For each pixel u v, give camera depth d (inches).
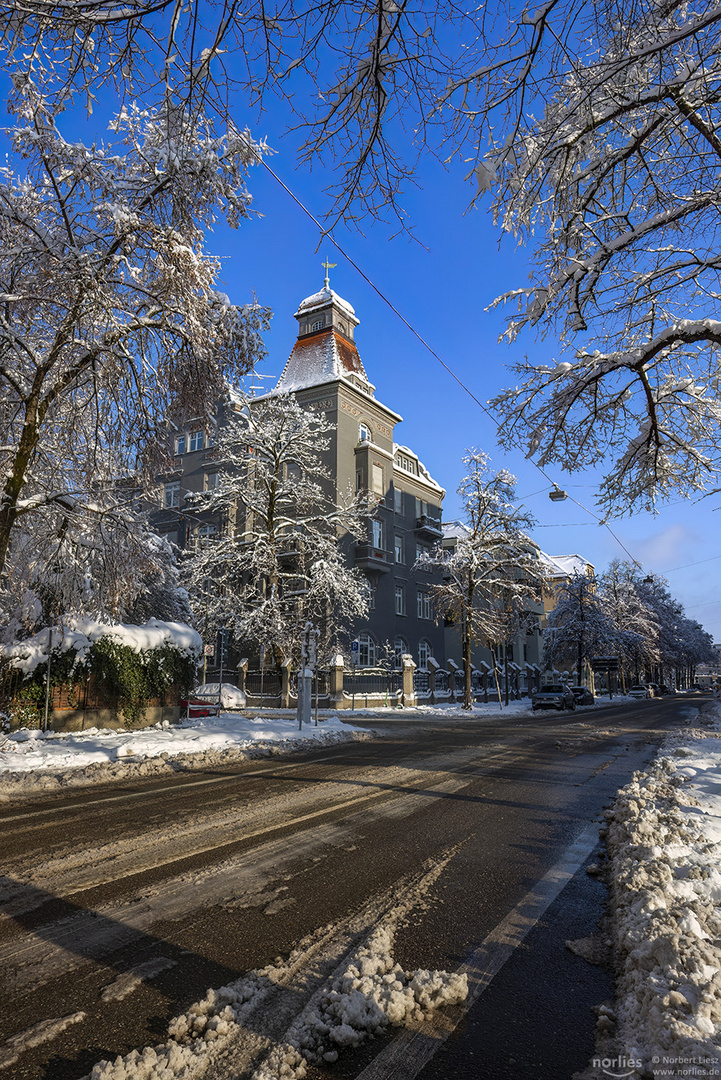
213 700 1145.4
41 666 589.3
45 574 555.2
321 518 1196.5
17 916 161.8
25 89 219.5
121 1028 109.3
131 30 170.1
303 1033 105.8
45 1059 100.1
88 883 187.5
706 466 402.9
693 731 693.9
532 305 359.9
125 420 456.4
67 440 473.4
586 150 323.6
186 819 271.6
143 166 403.5
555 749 556.4
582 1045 104.5
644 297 371.2
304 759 484.7
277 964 133.1
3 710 548.4
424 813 283.7
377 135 173.8
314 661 757.3
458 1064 98.9
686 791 299.0
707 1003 103.5
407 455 1704.0
